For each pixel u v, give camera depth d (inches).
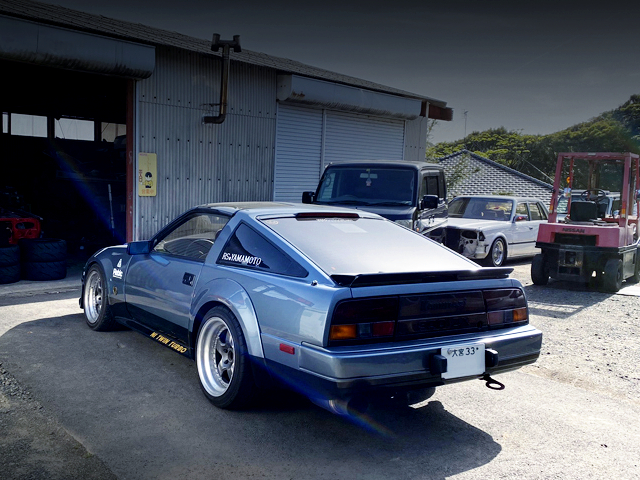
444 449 138.4
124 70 349.4
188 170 416.8
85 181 472.7
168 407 153.3
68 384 165.9
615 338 261.9
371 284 129.3
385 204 343.9
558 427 155.9
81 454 124.9
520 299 153.2
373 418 155.2
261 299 141.8
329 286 129.1
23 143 576.4
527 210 543.2
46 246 323.9
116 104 584.7
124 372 178.4
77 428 137.7
